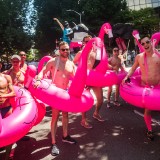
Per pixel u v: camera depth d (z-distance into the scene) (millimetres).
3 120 4098
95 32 37469
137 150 5031
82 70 5066
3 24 36344
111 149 5133
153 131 5996
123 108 8125
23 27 39531
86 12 36844
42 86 5051
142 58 5777
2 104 4715
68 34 9945
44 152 5137
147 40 5594
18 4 37312
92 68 6664
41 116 5613
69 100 4980
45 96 4953
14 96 4715
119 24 11102
